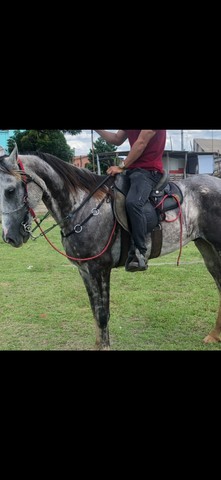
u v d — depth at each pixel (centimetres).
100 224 305
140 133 299
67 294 516
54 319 427
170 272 612
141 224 299
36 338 379
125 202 306
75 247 305
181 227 328
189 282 555
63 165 309
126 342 362
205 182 342
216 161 2294
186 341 365
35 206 294
